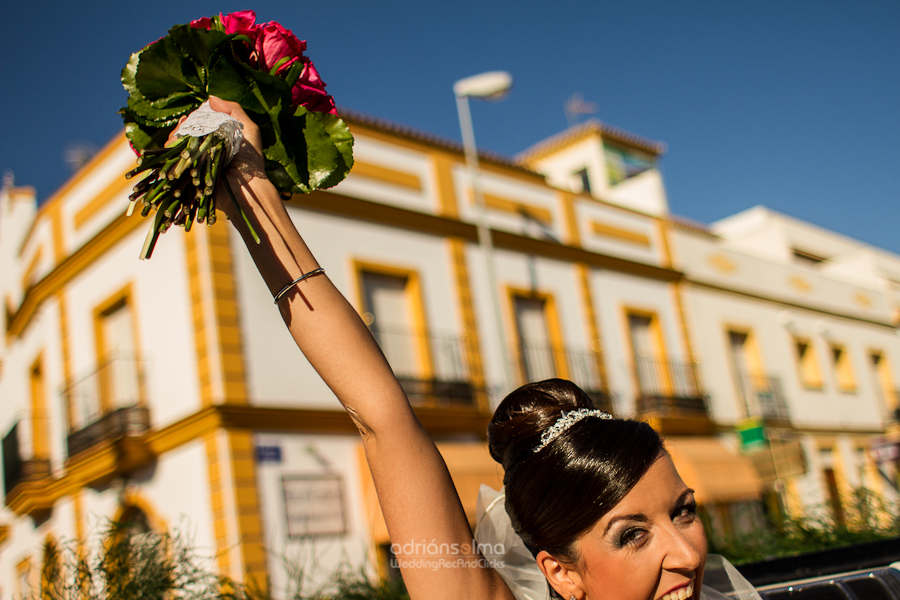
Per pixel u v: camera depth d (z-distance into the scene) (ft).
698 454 45.32
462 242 41.65
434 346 38.68
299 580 13.97
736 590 5.44
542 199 47.37
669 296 52.31
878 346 71.51
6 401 46.50
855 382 66.54
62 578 9.51
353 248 37.04
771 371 58.18
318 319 3.20
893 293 77.66
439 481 3.26
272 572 29.76
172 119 3.67
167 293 33.17
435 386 37.52
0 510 45.65
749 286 59.36
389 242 38.55
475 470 33.04
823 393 62.59
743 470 46.01
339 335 3.21
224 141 3.30
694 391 50.85
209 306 31.73
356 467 33.65
